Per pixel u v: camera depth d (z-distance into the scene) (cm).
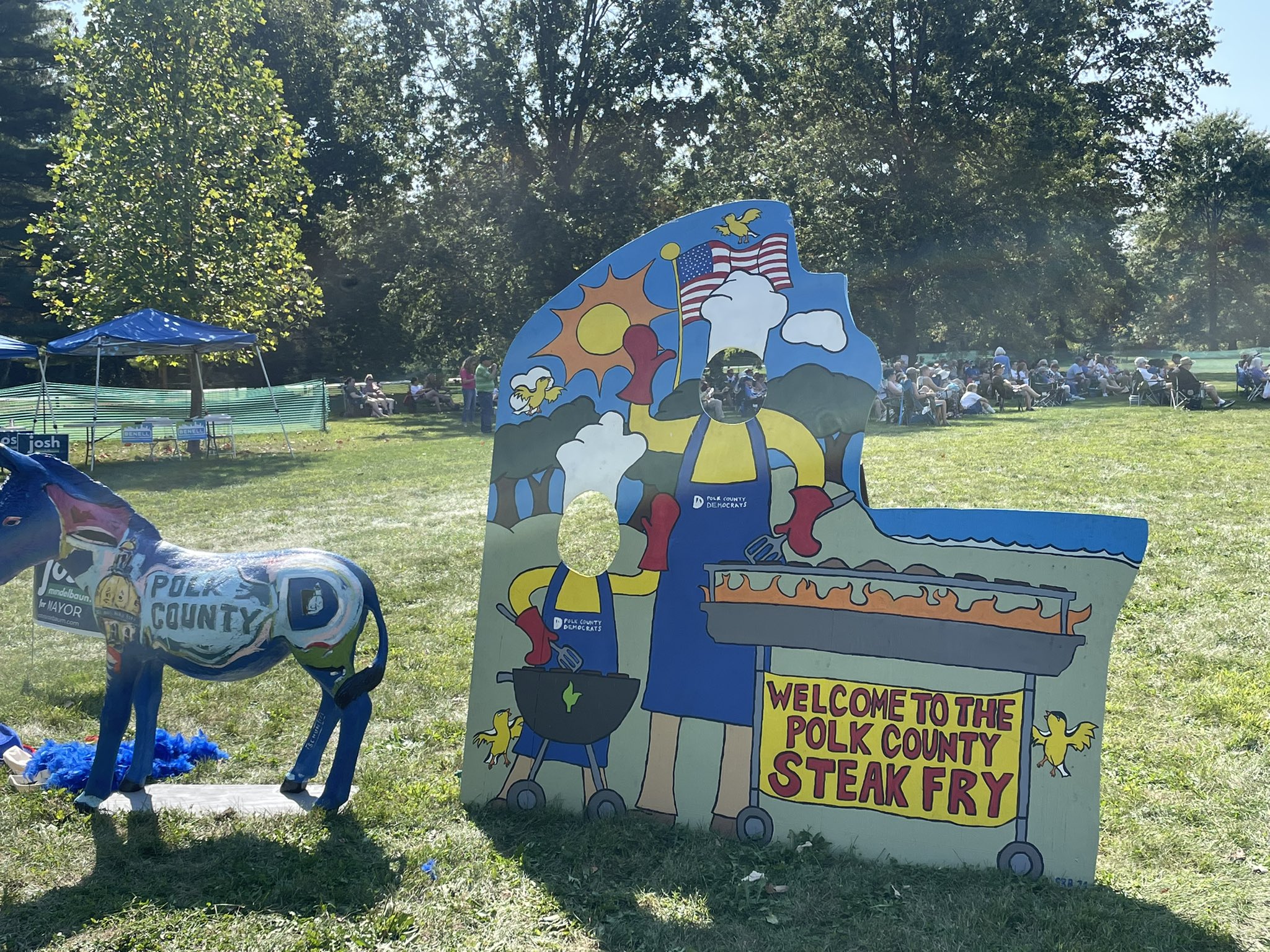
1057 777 402
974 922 367
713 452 452
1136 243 8069
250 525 1199
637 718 459
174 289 2173
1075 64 3888
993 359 2870
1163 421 2023
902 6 3647
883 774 424
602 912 382
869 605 428
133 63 2145
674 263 459
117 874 410
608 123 3994
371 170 4578
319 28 4600
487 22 3884
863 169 3803
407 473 1650
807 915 378
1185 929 359
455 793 491
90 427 1823
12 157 3938
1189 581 786
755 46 3888
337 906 388
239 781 520
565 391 471
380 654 471
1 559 461
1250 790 464
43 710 609
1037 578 406
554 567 471
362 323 4903
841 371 434
